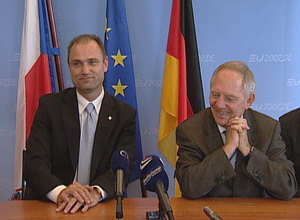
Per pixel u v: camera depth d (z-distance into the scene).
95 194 1.84
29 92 2.91
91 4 3.17
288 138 2.19
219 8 3.22
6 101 3.21
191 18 2.96
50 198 1.90
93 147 2.22
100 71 2.25
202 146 1.97
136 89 3.26
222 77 1.85
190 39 2.97
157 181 1.34
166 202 1.24
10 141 3.25
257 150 1.88
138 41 3.21
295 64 3.29
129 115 2.29
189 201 1.85
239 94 1.83
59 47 3.17
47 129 2.22
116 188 1.34
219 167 1.84
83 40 2.26
